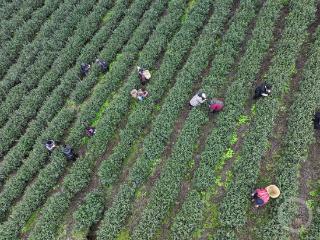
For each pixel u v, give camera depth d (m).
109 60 31.19
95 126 27.88
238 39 28.81
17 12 37.81
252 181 22.56
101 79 30.52
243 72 26.92
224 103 26.06
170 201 23.14
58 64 31.84
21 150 27.86
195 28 30.67
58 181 26.20
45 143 26.95
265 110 24.89
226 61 27.78
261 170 23.38
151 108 27.25
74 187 24.98
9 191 25.98
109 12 34.94
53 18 35.44
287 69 26.34
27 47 34.03
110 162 25.28
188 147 24.66
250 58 27.34
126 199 23.77
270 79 26.09
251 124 25.08
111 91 29.34
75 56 32.44
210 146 24.34
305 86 25.33
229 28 29.69
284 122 24.84
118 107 27.59
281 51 27.27
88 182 25.55
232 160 24.14
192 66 28.02
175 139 25.86
